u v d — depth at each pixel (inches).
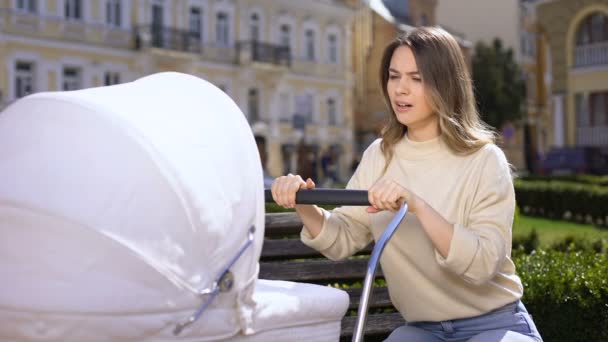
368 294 80.4
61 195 60.0
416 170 101.3
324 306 78.4
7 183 60.8
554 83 1643.7
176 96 71.6
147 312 62.5
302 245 135.9
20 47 1072.8
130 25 1220.5
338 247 104.8
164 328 63.9
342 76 1646.2
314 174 1530.5
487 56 1827.0
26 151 62.4
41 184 60.4
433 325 100.7
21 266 60.1
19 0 1079.6
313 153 1561.3
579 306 148.9
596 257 178.1
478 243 89.0
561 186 632.4
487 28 2046.0
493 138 100.8
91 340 60.9
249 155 73.1
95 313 59.7
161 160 63.8
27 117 64.2
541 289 151.2
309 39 1579.7
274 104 1464.1
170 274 62.9
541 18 1658.5
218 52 1358.3
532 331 98.0
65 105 63.9
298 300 76.1
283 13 1493.6
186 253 64.6
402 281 100.7
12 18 1061.8
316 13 1576.0
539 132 2021.4
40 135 62.9
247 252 70.8
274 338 74.8
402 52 100.0
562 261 170.2
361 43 1845.5
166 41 1250.6
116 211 60.9
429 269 97.9
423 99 99.0
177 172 64.4
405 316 103.3
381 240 82.9
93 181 61.0
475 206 96.7
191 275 65.2
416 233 97.8
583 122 1614.2
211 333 67.6
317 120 1583.4
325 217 103.7
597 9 1566.2
